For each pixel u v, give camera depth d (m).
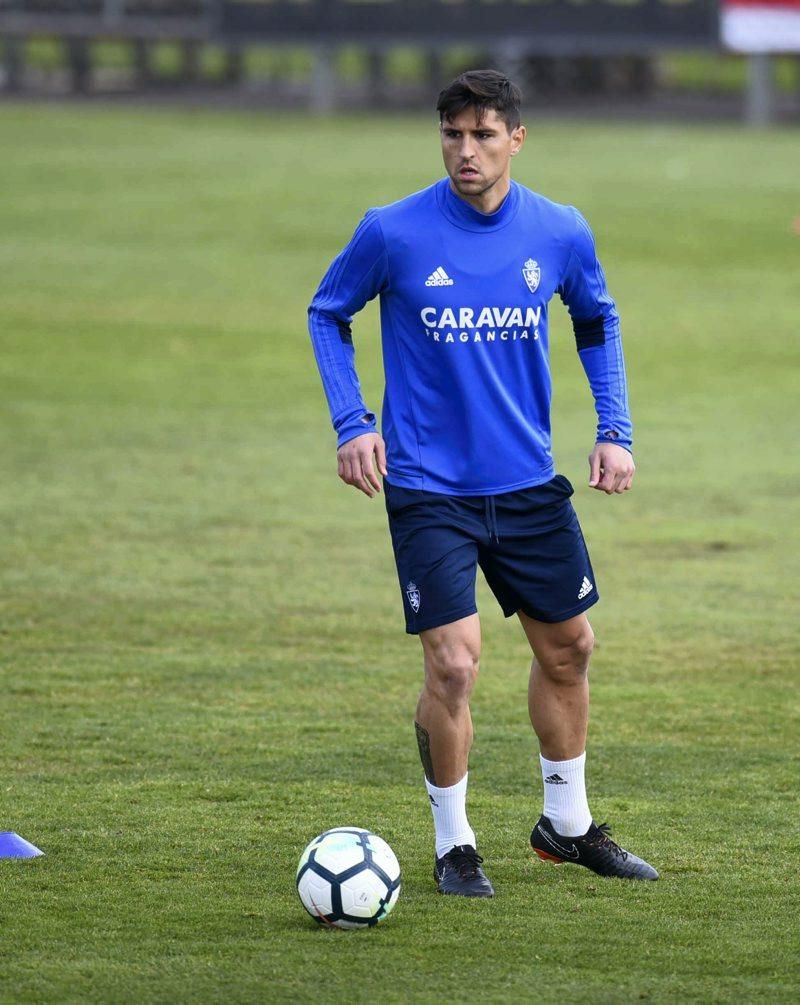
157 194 100.38
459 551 16.14
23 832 17.94
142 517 36.62
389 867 15.15
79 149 122.50
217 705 23.59
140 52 190.75
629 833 18.22
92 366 55.88
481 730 22.59
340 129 141.50
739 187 103.94
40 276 73.62
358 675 25.36
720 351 60.25
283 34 164.62
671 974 13.95
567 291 16.92
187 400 50.94
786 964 14.22
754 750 21.62
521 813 18.94
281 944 14.59
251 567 32.44
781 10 147.00
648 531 35.88
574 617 16.56
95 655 26.23
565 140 131.75
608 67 175.50
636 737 22.20
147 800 19.22
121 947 14.50
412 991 13.48
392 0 159.88
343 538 35.09
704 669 25.81
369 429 16.30
